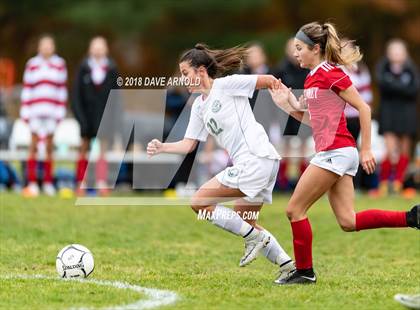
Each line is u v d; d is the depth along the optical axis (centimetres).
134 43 9619
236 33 9462
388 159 4825
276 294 2109
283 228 3528
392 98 4781
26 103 4447
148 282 2300
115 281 2295
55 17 9319
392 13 9481
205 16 9506
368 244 3138
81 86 4359
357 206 4109
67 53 9425
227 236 3325
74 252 2353
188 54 2270
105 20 8925
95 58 4381
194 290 2175
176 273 2478
